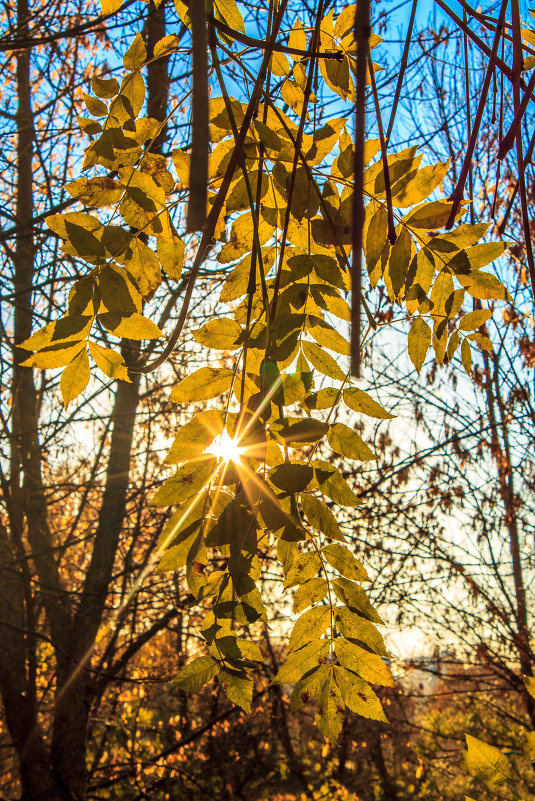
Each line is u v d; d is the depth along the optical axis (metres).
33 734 6.90
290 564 1.34
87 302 1.29
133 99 1.39
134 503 8.48
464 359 1.43
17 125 7.07
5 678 6.93
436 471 7.49
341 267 1.38
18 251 6.72
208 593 1.27
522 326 5.62
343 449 1.30
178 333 1.14
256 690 9.00
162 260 1.40
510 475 7.63
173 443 1.25
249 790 11.48
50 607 7.16
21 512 7.23
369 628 1.30
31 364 1.24
